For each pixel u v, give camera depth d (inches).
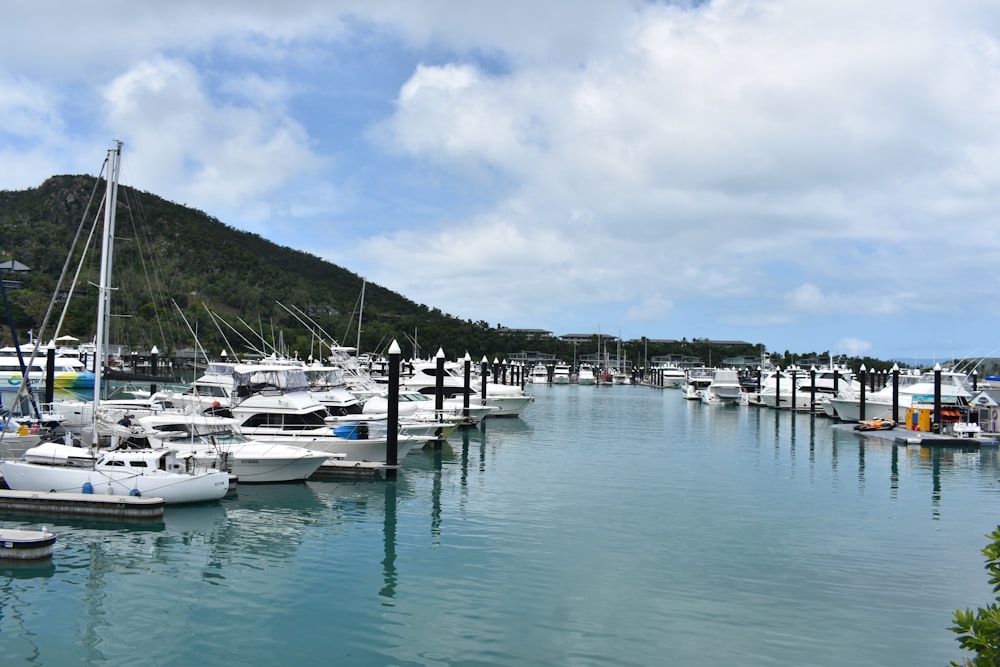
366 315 5940.0
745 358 7834.6
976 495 1140.5
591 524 904.9
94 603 609.6
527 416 2672.2
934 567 749.9
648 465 1414.9
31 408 1301.7
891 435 1942.7
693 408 3334.2
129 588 645.9
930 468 1423.5
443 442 1684.3
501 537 834.8
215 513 920.3
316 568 711.1
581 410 3100.4
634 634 563.5
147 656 514.9
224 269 5649.6
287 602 619.5
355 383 2009.1
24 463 925.2
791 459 1536.7
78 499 861.8
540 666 506.9
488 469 1318.9
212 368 1625.2
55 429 1261.1
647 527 894.4
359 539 816.3
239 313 4576.8
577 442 1797.5
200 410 1320.1
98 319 1072.8
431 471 1283.2
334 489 1090.1
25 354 2089.1
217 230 7396.7
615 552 782.5
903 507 1045.2
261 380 1300.4
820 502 1070.4
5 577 668.1
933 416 1996.8
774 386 3398.1
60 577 670.5
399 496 1051.3
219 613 593.0
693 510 997.2
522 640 548.7
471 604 620.1
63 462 925.8
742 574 715.4
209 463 1029.2
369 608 607.8
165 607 604.4
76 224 5674.2
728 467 1408.7
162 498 891.4
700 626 582.2
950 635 573.6
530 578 690.2
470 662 511.2
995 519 973.8
